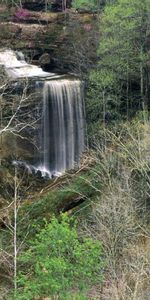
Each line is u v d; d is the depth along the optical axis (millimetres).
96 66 35938
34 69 38906
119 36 32938
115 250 16578
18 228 20125
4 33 41969
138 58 32906
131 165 22078
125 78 34000
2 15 44500
